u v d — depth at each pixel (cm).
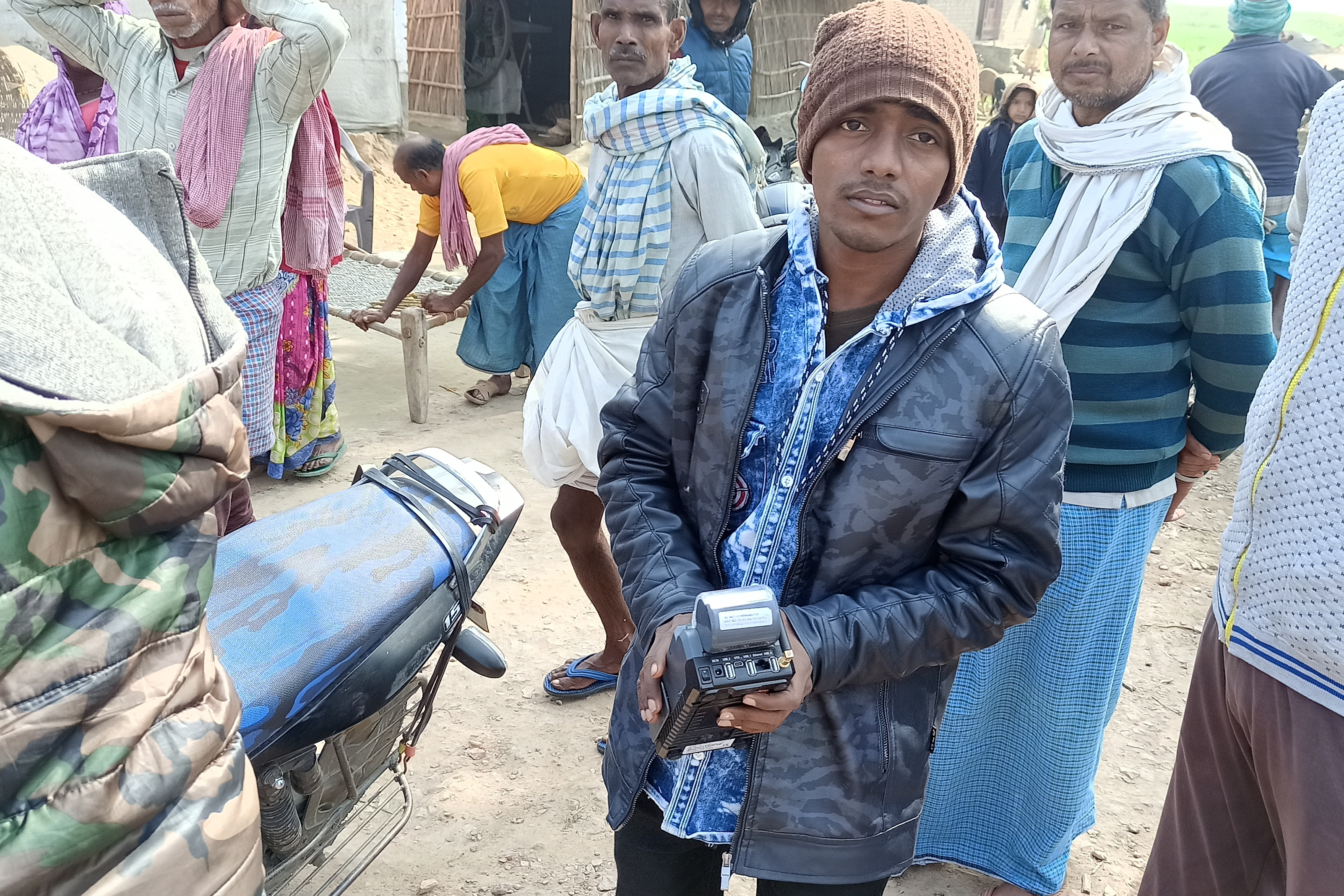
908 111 123
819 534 138
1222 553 155
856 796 142
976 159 636
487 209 457
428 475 196
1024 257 214
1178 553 420
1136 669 339
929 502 133
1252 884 165
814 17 1268
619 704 160
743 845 144
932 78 121
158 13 335
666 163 253
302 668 158
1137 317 198
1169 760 296
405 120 953
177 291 99
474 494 194
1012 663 221
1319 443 130
